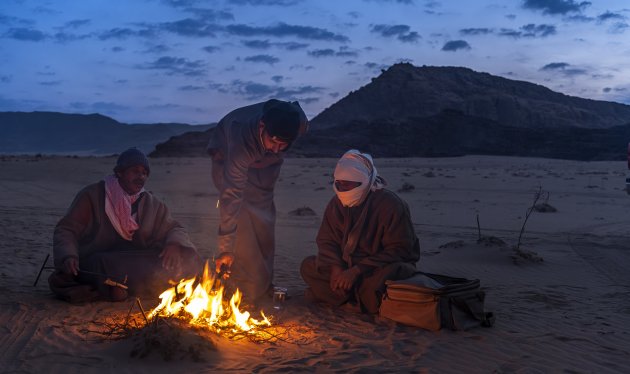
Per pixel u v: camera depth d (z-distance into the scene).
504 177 39.16
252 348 5.32
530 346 5.69
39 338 5.39
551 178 37.97
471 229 15.02
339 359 5.14
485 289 8.27
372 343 5.62
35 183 31.20
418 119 165.88
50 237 12.08
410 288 6.20
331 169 50.22
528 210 19.72
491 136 156.12
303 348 5.41
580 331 6.25
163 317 5.62
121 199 6.98
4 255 9.80
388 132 155.50
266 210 7.27
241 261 7.05
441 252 10.97
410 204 21.73
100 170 40.62
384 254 6.70
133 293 6.97
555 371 5.04
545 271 9.70
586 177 40.03
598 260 10.78
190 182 32.16
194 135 124.38
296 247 11.67
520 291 8.18
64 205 20.44
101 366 4.73
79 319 6.04
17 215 16.45
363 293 6.68
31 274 8.35
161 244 7.32
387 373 4.85
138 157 7.00
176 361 4.88
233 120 6.96
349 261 6.84
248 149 6.75
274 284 8.27
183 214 17.62
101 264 6.86
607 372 5.07
